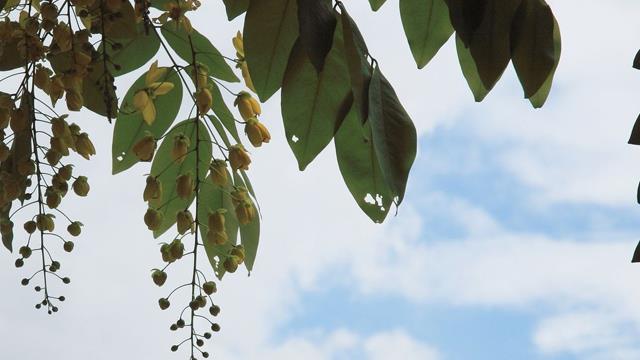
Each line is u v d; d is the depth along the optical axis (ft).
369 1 5.43
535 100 5.35
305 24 4.84
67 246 5.44
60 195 5.37
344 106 5.16
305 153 5.21
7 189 5.30
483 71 5.06
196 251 5.44
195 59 5.51
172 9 5.37
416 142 4.96
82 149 5.39
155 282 5.47
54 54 5.34
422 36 5.44
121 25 5.23
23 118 5.25
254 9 5.11
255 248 5.65
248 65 5.13
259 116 5.41
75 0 5.12
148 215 5.51
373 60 5.01
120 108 5.69
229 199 5.74
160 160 5.74
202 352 5.42
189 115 5.62
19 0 5.43
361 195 5.31
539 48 5.06
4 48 5.26
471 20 4.95
